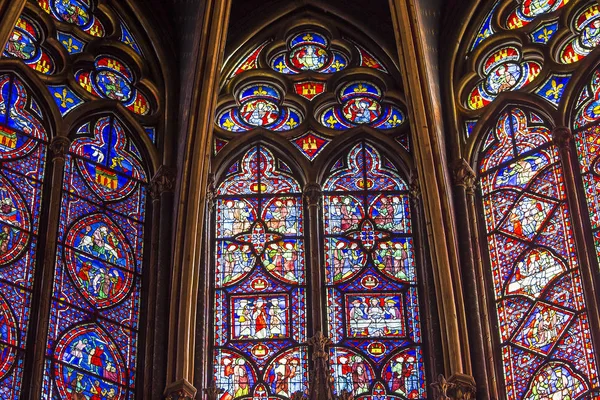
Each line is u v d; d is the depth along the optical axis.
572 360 18.11
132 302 19.03
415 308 19.34
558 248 19.02
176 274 18.86
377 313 19.31
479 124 20.64
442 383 17.66
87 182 19.69
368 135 20.94
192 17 21.00
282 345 19.06
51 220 18.88
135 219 19.78
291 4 22.12
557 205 19.36
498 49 21.38
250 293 19.48
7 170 19.02
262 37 21.97
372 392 18.67
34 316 18.06
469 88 21.27
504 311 18.98
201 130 19.52
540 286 18.88
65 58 20.61
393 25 20.69
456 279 18.73
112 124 20.42
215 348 19.02
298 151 20.70
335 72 21.75
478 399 18.03
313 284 19.41
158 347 18.50
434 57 21.14
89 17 21.28
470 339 18.50
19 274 18.30
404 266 19.75
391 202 20.38
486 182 20.19
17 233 18.58
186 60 20.89
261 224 20.12
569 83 20.23
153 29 21.48
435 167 19.39
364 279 19.61
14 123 19.52
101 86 20.75
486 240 19.67
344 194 20.42
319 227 20.08
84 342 18.33
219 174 20.58
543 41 21.08
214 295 19.47
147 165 20.38
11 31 19.11
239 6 22.02
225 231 20.08
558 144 19.75
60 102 20.16
